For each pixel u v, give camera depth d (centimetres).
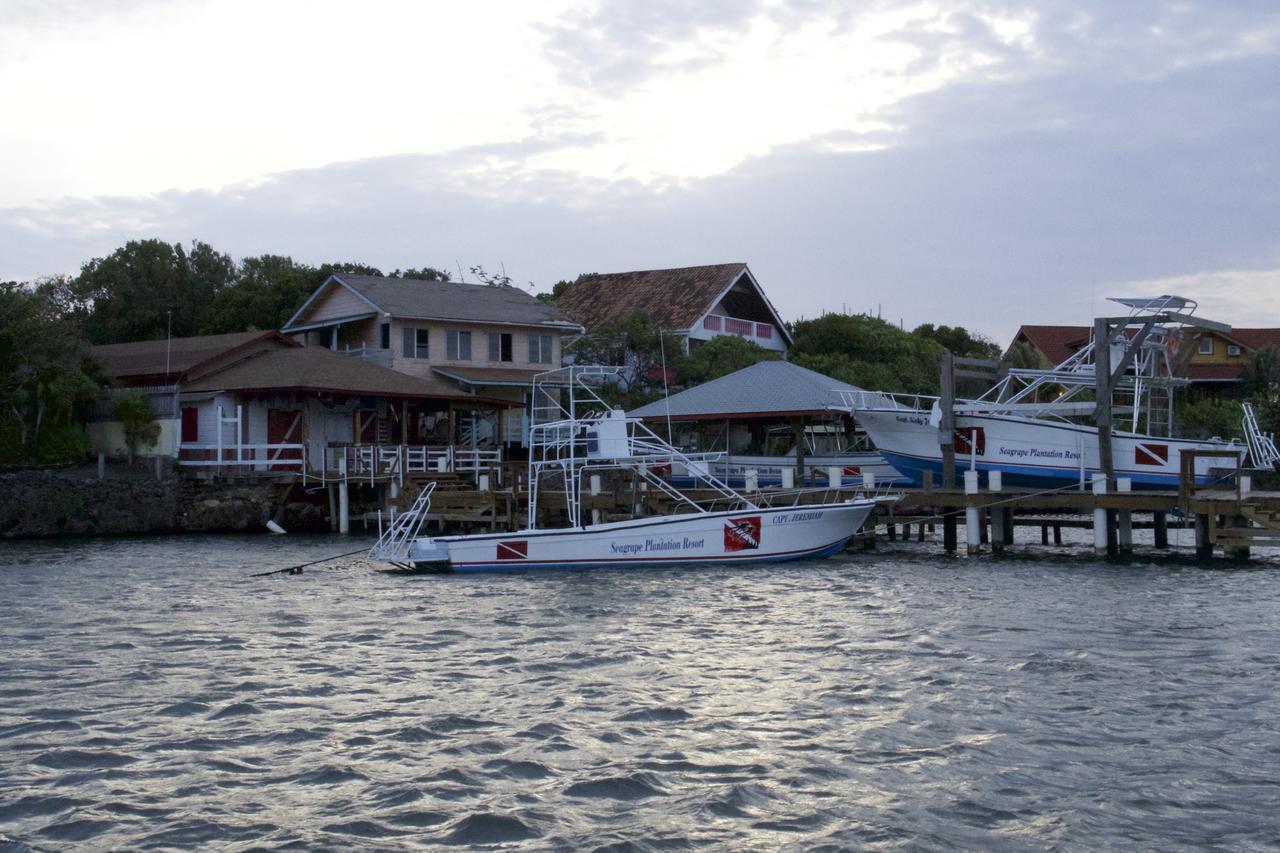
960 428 3456
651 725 1415
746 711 1470
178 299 6656
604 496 3250
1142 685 1577
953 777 1223
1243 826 1095
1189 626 2002
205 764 1280
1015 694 1534
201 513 3875
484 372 5125
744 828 1098
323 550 3331
